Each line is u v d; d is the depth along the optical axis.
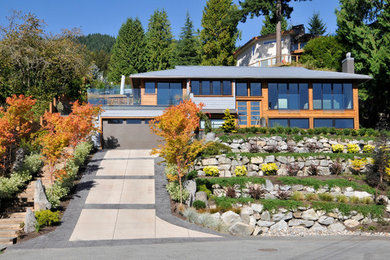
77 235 16.34
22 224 17.05
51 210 19.19
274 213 20.98
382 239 18.45
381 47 38.84
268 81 36.62
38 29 40.03
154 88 35.66
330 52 49.09
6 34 38.56
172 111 21.36
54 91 39.44
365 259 12.49
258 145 29.45
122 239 15.93
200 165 25.89
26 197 19.98
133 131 33.34
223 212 20.25
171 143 20.34
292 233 20.30
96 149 32.09
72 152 26.83
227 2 63.00
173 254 12.98
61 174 20.75
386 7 39.97
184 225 18.05
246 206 21.02
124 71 72.75
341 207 21.36
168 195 21.66
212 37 62.31
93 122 32.81
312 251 14.01
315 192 23.55
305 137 30.25
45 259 12.62
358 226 21.12
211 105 35.50
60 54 40.34
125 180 23.89
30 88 37.91
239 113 36.22
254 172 26.12
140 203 20.50
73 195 21.34
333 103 36.94
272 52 55.50
